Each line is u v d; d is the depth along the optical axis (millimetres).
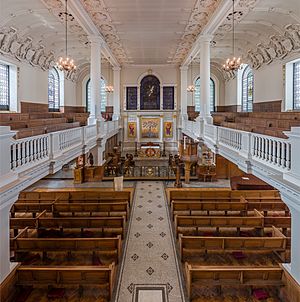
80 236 10109
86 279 6664
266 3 13047
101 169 18312
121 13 14273
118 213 12156
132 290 7168
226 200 12547
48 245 8156
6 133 5688
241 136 9531
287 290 6496
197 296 6914
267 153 7648
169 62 26484
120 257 8742
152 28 16672
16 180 6055
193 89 26141
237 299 6809
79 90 27969
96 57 16281
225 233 10367
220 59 25234
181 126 26172
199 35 17391
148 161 25266
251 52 20500
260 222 9812
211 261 8508
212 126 13828
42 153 8031
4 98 16422
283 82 17297
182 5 13297
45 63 20375
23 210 11648
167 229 10875
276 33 16531
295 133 5715
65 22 15133
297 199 5574
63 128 12438
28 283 6594
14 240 8125
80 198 12969
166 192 15953
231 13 13984
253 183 14219
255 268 6750
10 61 15953
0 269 6078
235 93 25172
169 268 8164
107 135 19375
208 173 18297
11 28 14586
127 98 28016
